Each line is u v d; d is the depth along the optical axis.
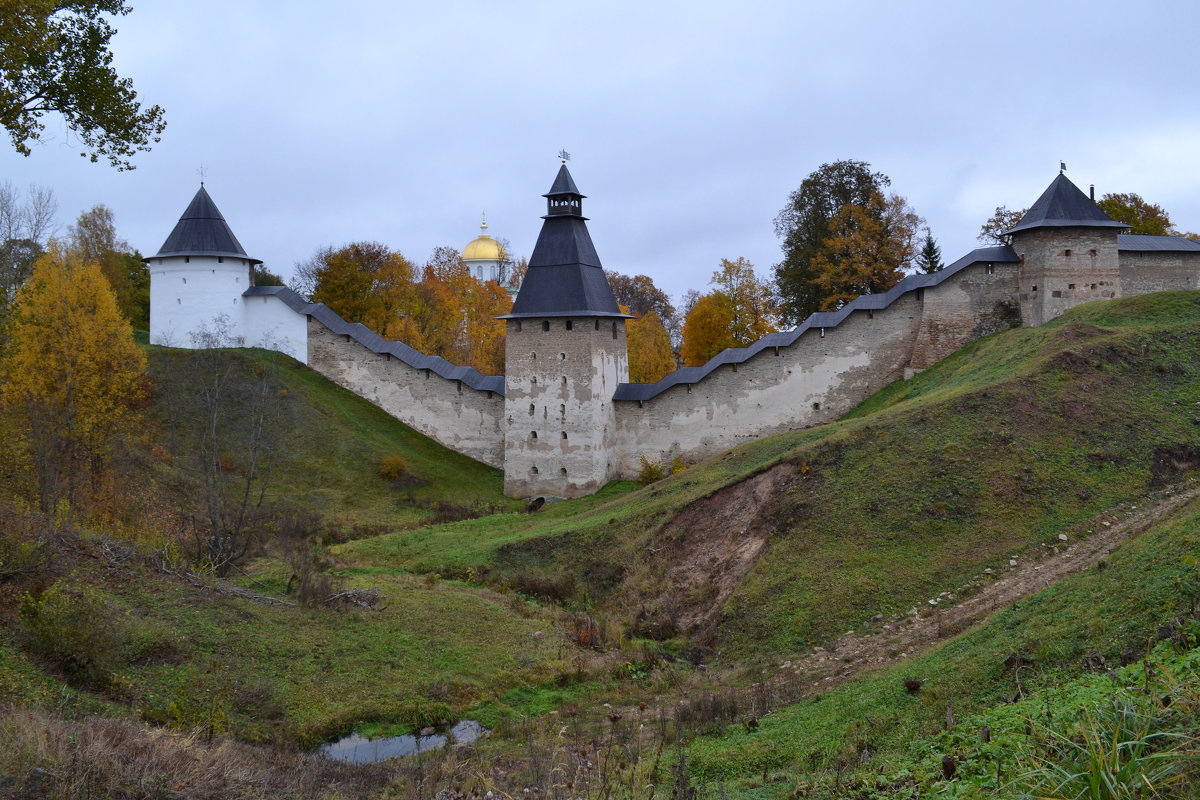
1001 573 24.23
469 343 77.38
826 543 27.48
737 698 19.94
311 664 22.67
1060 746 10.17
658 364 70.25
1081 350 32.91
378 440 50.72
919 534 26.64
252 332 56.03
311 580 27.58
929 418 31.33
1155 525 20.88
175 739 15.05
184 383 50.12
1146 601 14.34
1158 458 27.89
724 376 46.38
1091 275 42.03
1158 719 9.70
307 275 84.00
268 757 16.94
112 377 38.59
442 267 88.31
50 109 21.19
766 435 45.72
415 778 16.06
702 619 27.62
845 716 16.27
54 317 37.00
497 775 16.19
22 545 21.58
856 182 59.53
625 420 47.91
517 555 34.53
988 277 43.50
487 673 23.38
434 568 33.94
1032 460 28.39
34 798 11.80
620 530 34.28
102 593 22.94
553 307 46.59
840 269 56.03
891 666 19.23
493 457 51.16
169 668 20.50
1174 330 33.94
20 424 34.34
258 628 23.88
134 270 71.06
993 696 14.39
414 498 45.47
